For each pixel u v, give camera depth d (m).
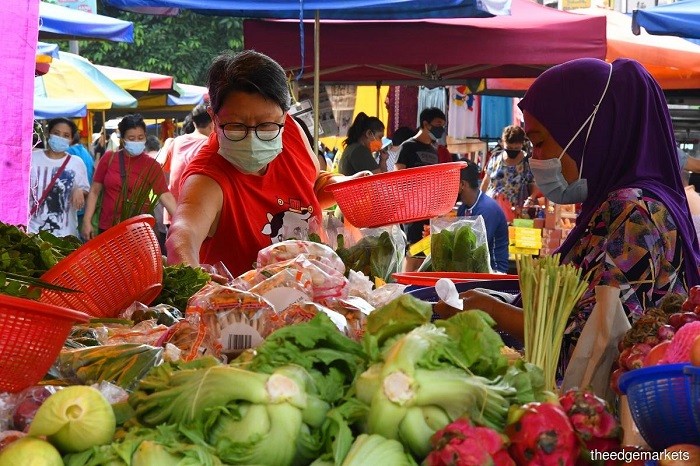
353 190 3.77
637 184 2.83
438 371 1.59
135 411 1.69
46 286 2.61
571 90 3.00
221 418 1.59
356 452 1.53
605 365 2.35
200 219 3.70
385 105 12.67
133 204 4.11
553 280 2.32
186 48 23.31
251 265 3.90
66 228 9.51
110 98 12.42
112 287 3.00
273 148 3.72
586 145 2.99
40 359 2.07
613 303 2.35
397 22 6.76
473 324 1.71
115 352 2.28
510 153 9.71
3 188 4.47
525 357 2.33
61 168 9.38
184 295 3.39
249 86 3.62
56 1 9.69
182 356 2.34
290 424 1.57
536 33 6.71
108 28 8.85
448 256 4.15
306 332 1.69
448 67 8.38
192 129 9.70
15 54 4.46
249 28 6.64
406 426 1.55
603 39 6.75
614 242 2.70
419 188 3.75
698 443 1.66
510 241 8.16
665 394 1.66
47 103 11.65
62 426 1.59
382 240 4.10
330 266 2.91
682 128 11.05
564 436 1.55
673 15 7.57
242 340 2.36
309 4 5.64
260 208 3.92
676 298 2.38
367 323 1.87
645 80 2.96
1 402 1.99
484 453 1.50
